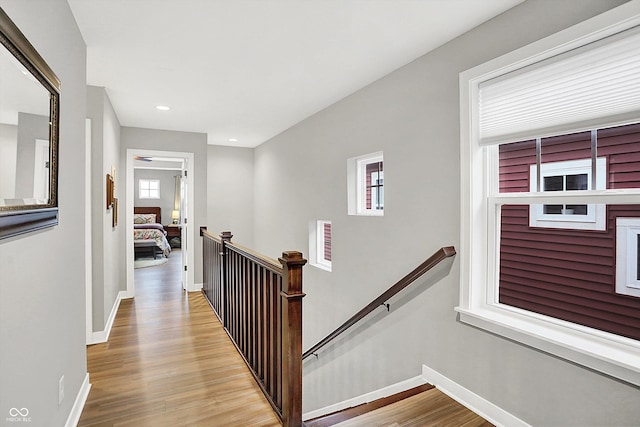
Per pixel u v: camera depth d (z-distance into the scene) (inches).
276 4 77.8
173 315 158.6
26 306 50.9
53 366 64.0
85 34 89.9
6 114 42.6
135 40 94.0
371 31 89.3
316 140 166.6
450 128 93.4
